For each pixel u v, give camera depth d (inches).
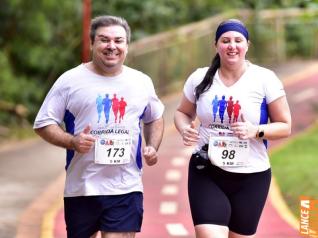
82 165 465.4
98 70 465.4
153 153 474.0
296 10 2464.3
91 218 469.1
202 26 1991.9
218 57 481.4
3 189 943.7
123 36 460.1
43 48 1594.5
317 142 1234.6
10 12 1523.1
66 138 457.1
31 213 821.2
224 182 482.9
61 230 749.9
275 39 2393.0
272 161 1096.2
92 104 461.1
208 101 478.9
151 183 964.0
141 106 470.6
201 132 487.8
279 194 912.3
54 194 920.9
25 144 1309.1
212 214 473.7
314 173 991.0
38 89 1578.5
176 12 2046.0
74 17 1651.1
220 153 477.7
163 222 775.1
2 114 1485.0
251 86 477.7
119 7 1835.6
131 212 469.1
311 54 2507.4
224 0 2260.1
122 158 463.5
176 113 510.9
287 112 482.9
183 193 911.0
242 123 470.0
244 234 490.6
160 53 1740.9
